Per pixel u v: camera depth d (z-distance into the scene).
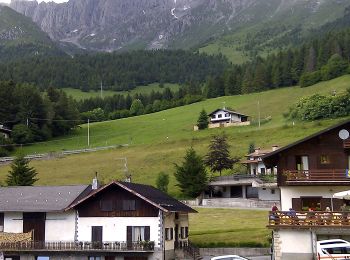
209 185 111.38
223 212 91.50
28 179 110.06
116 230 65.12
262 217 84.94
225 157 121.88
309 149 58.16
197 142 157.25
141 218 64.62
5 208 67.44
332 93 179.00
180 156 143.88
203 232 76.06
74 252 64.25
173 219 68.44
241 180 108.50
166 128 196.50
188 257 66.81
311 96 176.88
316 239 52.69
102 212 65.88
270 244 66.81
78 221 66.31
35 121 196.50
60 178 134.62
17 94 197.50
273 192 103.12
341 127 57.38
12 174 110.69
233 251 67.12
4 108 192.88
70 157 158.75
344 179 56.09
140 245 63.19
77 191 70.56
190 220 85.56
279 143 143.12
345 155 57.09
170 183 122.19
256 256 64.94
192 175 109.56
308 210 55.94
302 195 57.84
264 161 61.47
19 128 187.88
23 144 186.00
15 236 65.56
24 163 112.75
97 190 65.69
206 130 178.75
